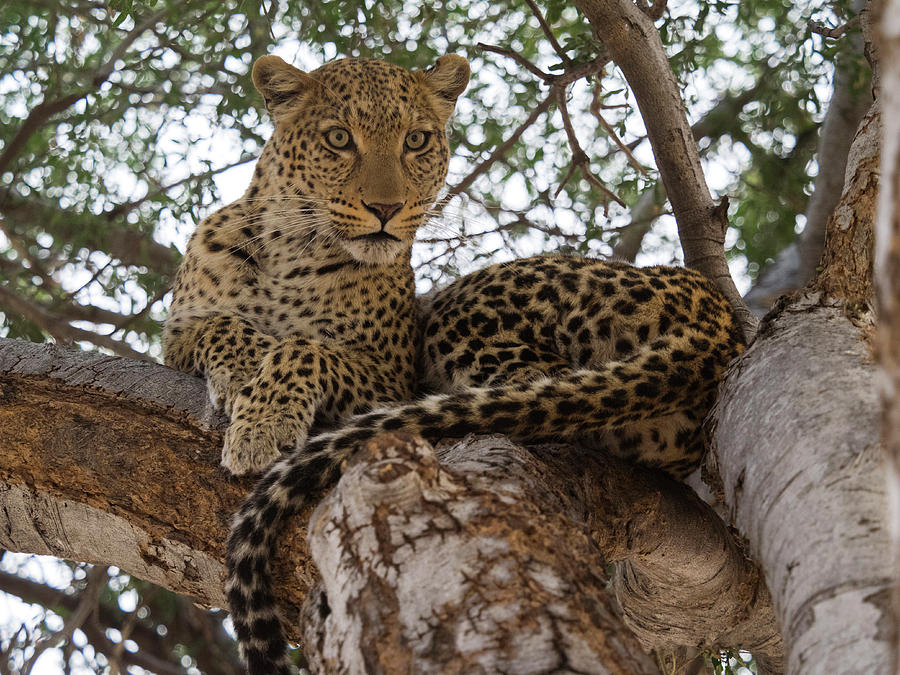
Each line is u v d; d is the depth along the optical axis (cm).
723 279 869
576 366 767
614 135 1038
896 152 238
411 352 850
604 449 656
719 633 730
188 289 853
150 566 627
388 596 344
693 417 653
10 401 646
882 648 284
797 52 1099
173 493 612
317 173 851
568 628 319
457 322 804
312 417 697
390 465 370
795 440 391
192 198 1102
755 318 854
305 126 866
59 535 645
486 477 427
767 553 372
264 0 998
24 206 1215
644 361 634
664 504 613
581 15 1145
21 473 636
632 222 1145
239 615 554
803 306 487
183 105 1106
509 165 1192
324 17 1057
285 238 845
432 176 909
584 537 378
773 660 811
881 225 248
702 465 539
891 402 235
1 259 1242
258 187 889
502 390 597
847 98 1069
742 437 434
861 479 354
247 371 746
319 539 383
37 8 1103
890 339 236
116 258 1188
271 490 551
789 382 430
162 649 1367
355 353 796
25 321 1137
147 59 1076
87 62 1117
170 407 641
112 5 933
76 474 626
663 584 680
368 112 859
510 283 795
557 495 479
